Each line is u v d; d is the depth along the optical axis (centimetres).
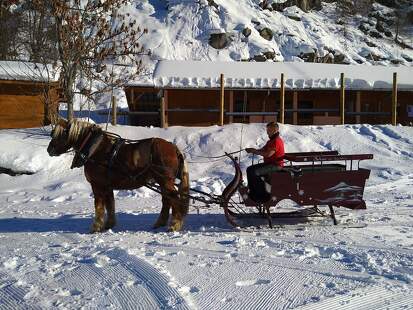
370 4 6184
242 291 624
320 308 570
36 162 1798
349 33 5603
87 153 1001
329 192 991
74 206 1329
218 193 1411
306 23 5441
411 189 1473
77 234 976
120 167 999
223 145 1916
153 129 2066
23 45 3550
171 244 862
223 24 4938
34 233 1005
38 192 1557
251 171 989
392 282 659
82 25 1966
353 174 994
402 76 2625
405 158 1847
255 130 2016
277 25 5228
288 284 650
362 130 2102
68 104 2002
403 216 1095
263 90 2386
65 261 766
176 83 2355
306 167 1032
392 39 5738
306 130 2080
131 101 2586
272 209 1206
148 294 611
